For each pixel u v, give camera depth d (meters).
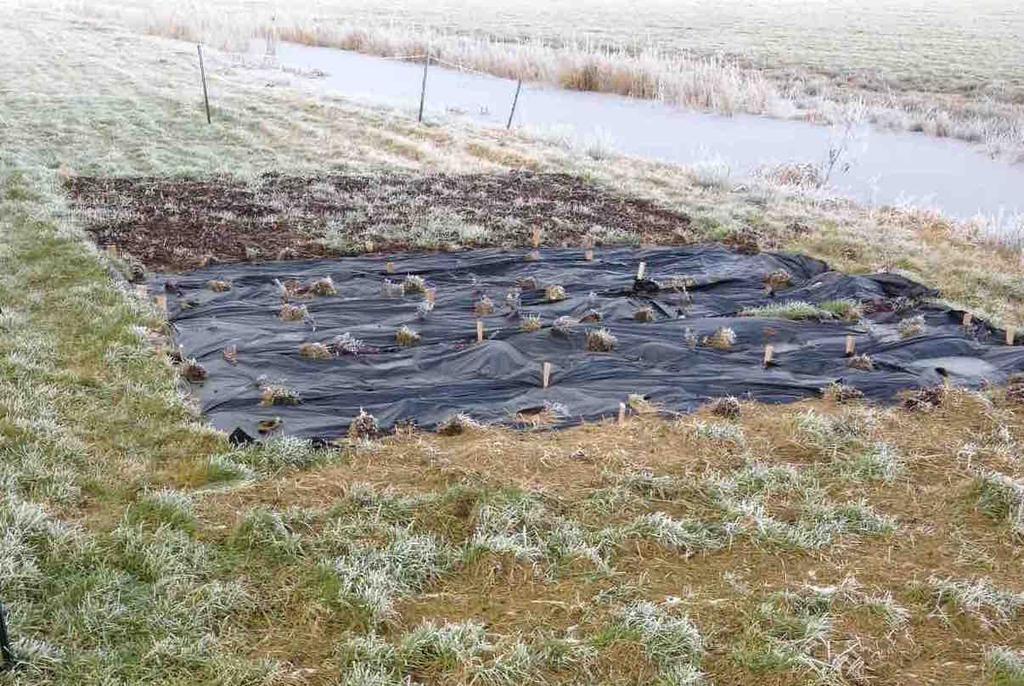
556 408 6.46
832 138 18.78
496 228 11.34
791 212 12.83
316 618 4.32
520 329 7.89
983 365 7.54
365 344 7.54
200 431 6.02
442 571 4.70
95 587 4.36
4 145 14.07
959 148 18.52
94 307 7.93
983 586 4.62
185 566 4.60
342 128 16.89
